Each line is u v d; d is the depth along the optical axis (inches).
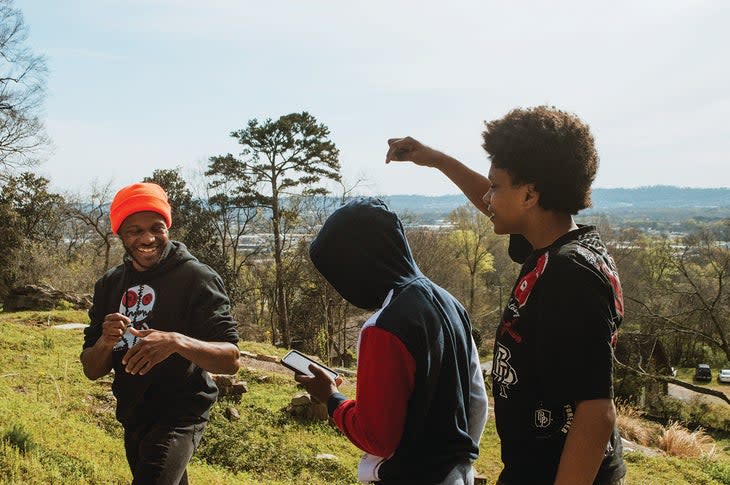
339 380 80.0
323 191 1352.1
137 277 116.6
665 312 1003.3
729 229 983.0
